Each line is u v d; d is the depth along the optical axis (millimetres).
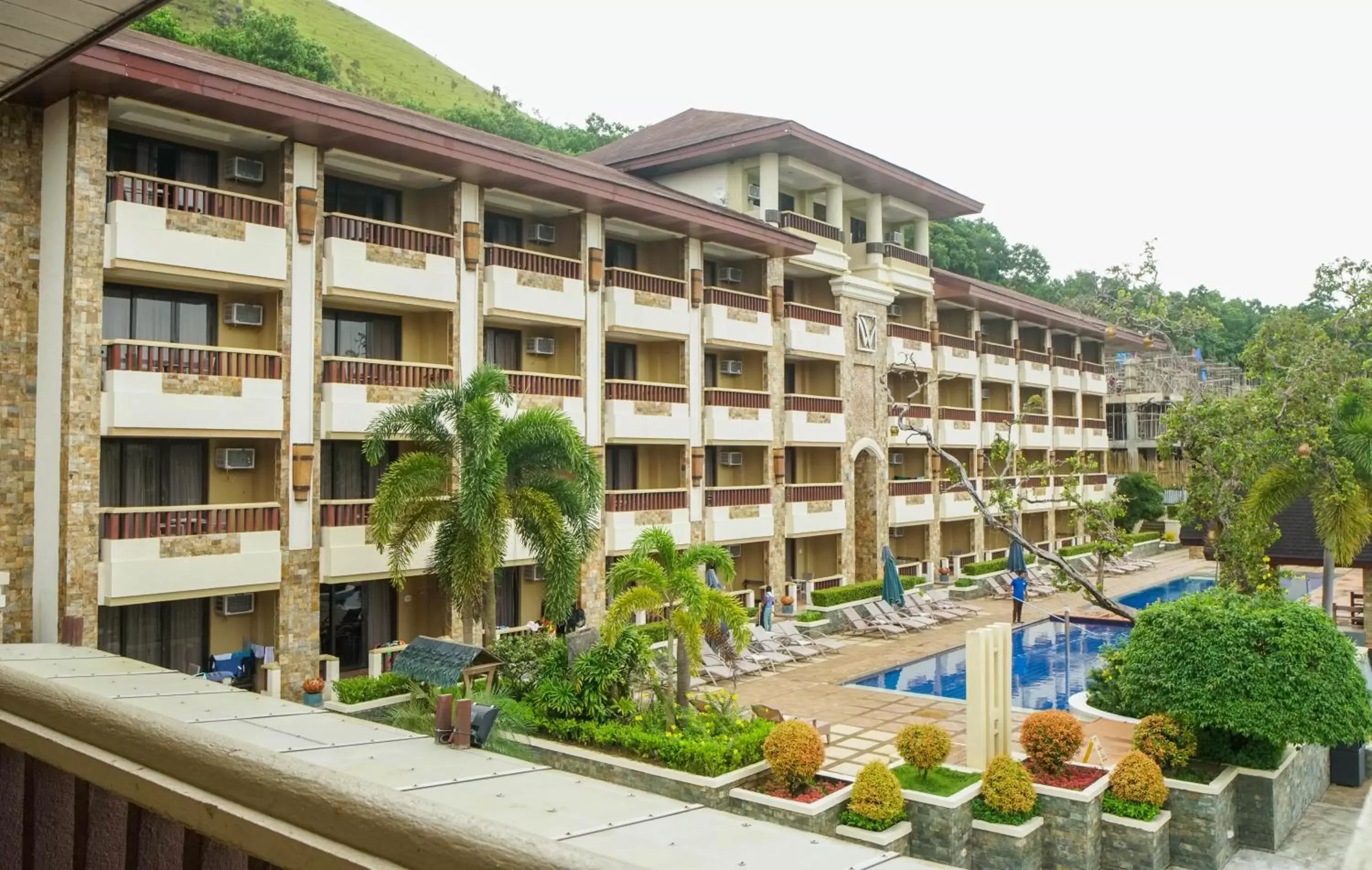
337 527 21734
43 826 2402
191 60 21094
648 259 31766
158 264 19141
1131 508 54562
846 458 36938
